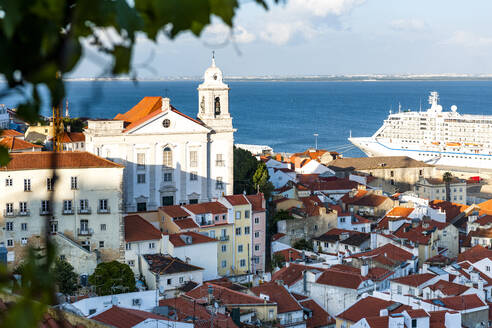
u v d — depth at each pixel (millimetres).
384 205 175750
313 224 152000
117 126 143500
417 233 139500
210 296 95125
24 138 196625
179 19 5727
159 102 162625
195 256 121750
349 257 128125
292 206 160750
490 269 119250
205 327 80250
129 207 145250
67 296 94500
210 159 154250
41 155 110625
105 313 69125
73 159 112375
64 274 100500
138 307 89000
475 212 168500
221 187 155500
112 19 5648
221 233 131625
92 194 113062
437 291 102875
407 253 131500
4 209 107438
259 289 103250
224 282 111375
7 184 107062
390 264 122625
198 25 5793
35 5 5559
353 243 142750
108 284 104375
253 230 135750
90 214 113062
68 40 5656
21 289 6246
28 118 5719
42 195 109062
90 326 32500
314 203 160500
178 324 68562
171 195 149250
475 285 107875
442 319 88312
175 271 111062
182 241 121312
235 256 133625
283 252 137875
